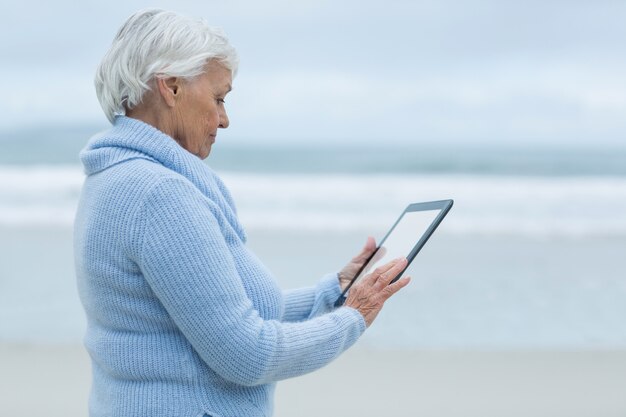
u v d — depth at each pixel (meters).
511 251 9.17
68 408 3.72
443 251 9.10
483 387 4.05
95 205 1.63
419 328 5.48
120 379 1.71
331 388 4.02
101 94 1.75
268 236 10.41
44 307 6.07
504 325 5.63
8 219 12.12
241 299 1.61
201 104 1.71
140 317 1.64
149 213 1.56
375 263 2.14
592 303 6.40
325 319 1.75
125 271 1.61
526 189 16.08
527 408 3.74
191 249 1.55
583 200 14.38
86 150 1.74
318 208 13.65
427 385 4.07
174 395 1.66
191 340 1.59
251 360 1.59
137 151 1.67
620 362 4.53
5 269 7.73
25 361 4.46
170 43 1.65
